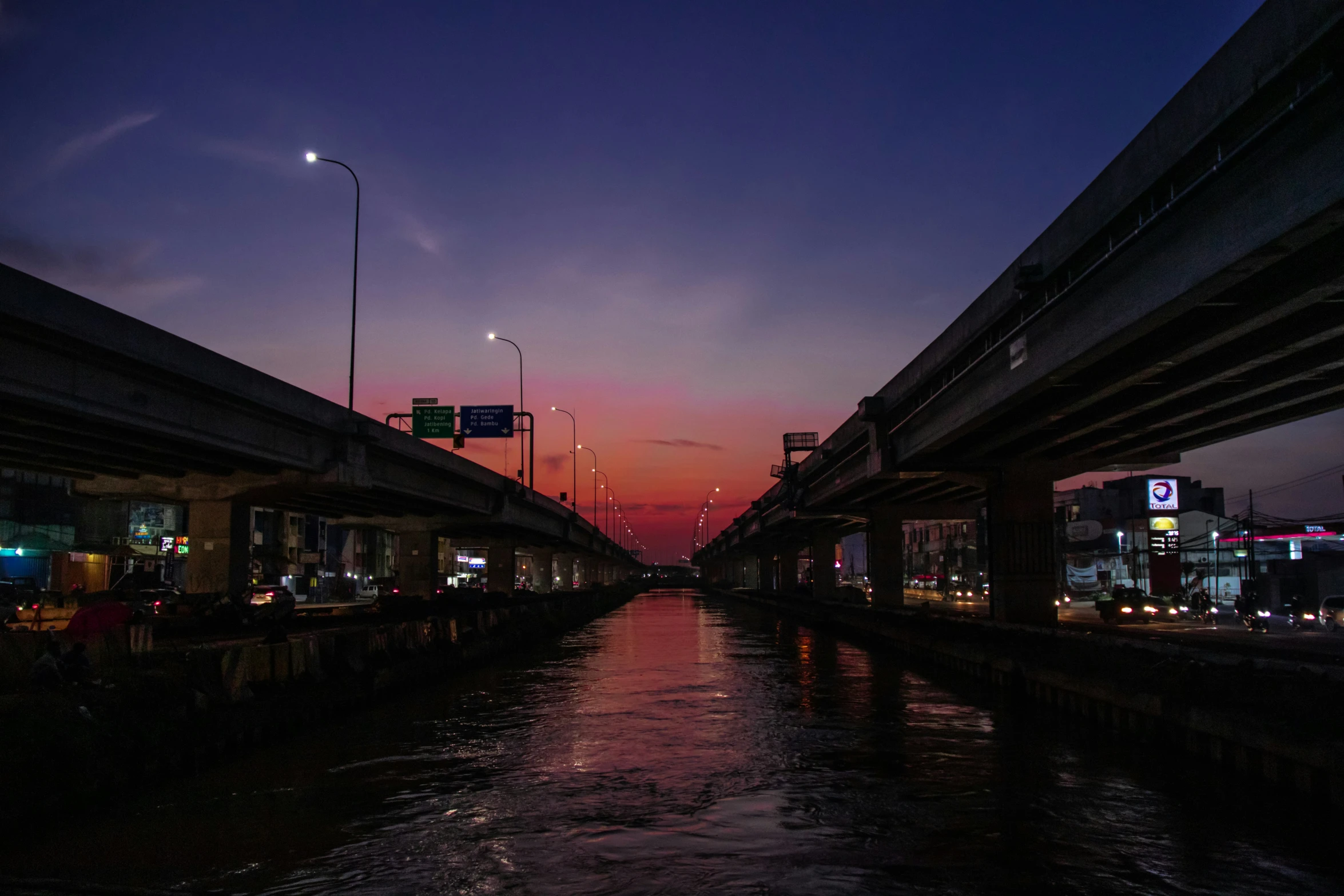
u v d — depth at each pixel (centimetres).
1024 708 2844
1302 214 1510
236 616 3878
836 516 7912
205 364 3038
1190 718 2016
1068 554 10294
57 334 2397
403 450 4862
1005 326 3008
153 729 1817
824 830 1521
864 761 2055
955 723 2561
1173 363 2439
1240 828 1520
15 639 1844
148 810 1638
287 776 1912
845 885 1265
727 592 15175
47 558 6406
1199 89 1759
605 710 2828
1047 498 4488
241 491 4219
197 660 2148
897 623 5072
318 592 10225
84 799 1577
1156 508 8825
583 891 1242
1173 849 1418
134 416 2786
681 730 2472
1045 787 1800
